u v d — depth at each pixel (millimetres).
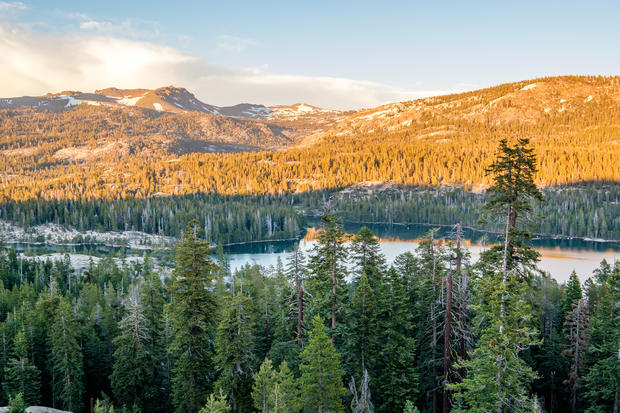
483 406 20641
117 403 41875
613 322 32406
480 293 23938
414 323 37531
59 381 45656
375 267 38188
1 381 46625
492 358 20281
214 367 34031
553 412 41938
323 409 26953
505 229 26750
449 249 35438
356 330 32719
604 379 30828
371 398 32031
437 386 33500
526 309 20359
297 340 35344
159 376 42500
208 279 31344
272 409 26484
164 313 42656
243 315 32250
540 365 42719
